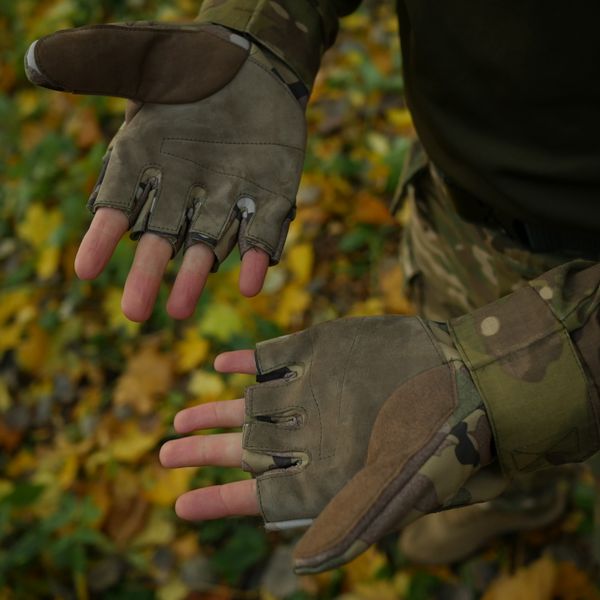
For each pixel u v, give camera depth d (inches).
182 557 35.5
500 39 22.2
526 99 22.7
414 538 34.8
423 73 24.4
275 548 35.4
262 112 24.8
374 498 21.2
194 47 24.4
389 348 23.0
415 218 29.4
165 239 24.0
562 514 35.5
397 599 33.8
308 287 44.1
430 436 21.5
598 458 26.7
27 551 34.4
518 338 22.0
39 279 46.6
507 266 25.9
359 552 21.0
